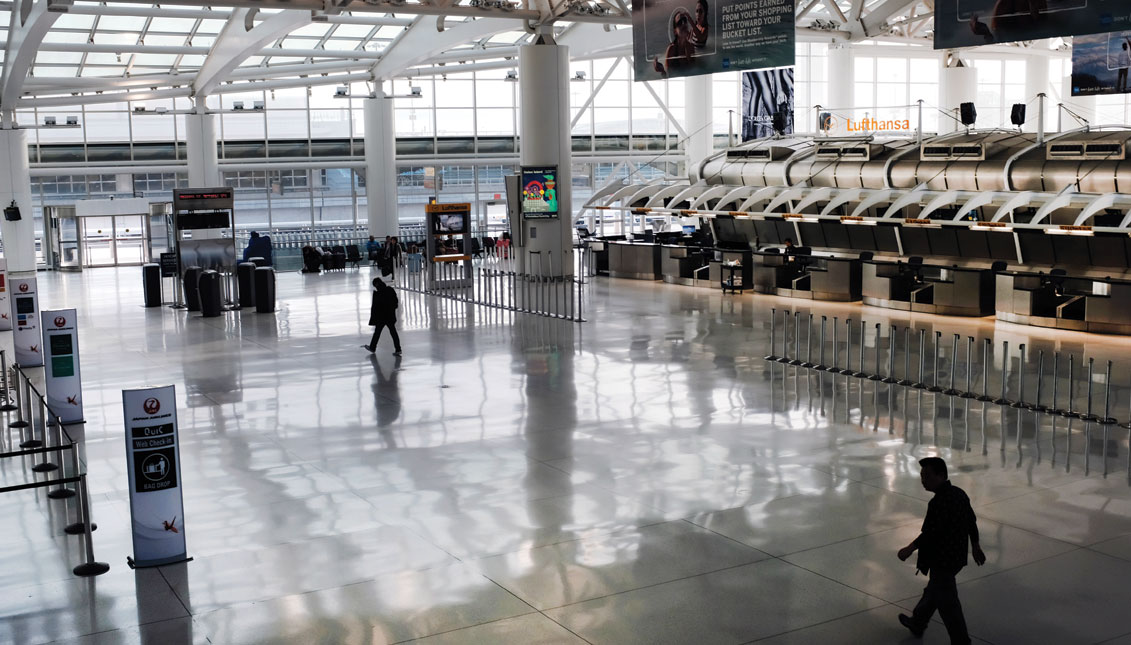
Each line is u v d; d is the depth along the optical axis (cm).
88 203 3806
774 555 870
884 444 1210
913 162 2594
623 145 4812
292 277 3353
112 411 1478
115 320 2444
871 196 2584
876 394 1470
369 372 1720
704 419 1347
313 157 4347
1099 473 1079
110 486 1113
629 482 1084
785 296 2603
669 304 2494
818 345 1873
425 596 800
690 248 3028
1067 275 2205
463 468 1148
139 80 3566
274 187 4347
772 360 1742
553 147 2917
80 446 1284
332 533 946
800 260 2681
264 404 1491
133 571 862
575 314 2353
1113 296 1914
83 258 3903
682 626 737
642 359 1777
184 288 2638
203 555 896
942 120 3975
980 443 1205
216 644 722
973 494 1019
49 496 1075
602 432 1294
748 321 2192
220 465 1177
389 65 3884
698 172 3294
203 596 807
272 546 915
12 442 1321
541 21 2822
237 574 851
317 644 720
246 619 763
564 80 2914
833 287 2480
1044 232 2250
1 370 1830
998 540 893
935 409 1376
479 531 943
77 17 2923
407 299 2720
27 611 782
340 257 3572
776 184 3005
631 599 786
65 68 3516
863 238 2753
